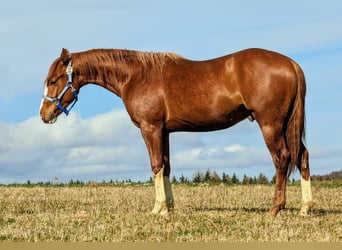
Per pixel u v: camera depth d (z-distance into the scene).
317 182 32.31
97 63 14.62
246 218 13.63
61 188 28.52
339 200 20.25
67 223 13.36
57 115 14.93
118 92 14.59
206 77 13.52
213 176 35.69
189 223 12.95
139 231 12.09
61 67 14.78
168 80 13.89
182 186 29.61
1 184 31.70
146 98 13.95
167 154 14.52
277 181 13.36
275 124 13.11
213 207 17.75
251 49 13.44
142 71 14.20
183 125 13.95
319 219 13.27
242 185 30.72
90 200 20.97
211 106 13.44
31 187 29.45
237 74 13.18
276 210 13.41
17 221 13.85
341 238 11.28
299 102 13.17
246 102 13.18
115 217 14.05
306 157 13.56
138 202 19.67
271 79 12.94
